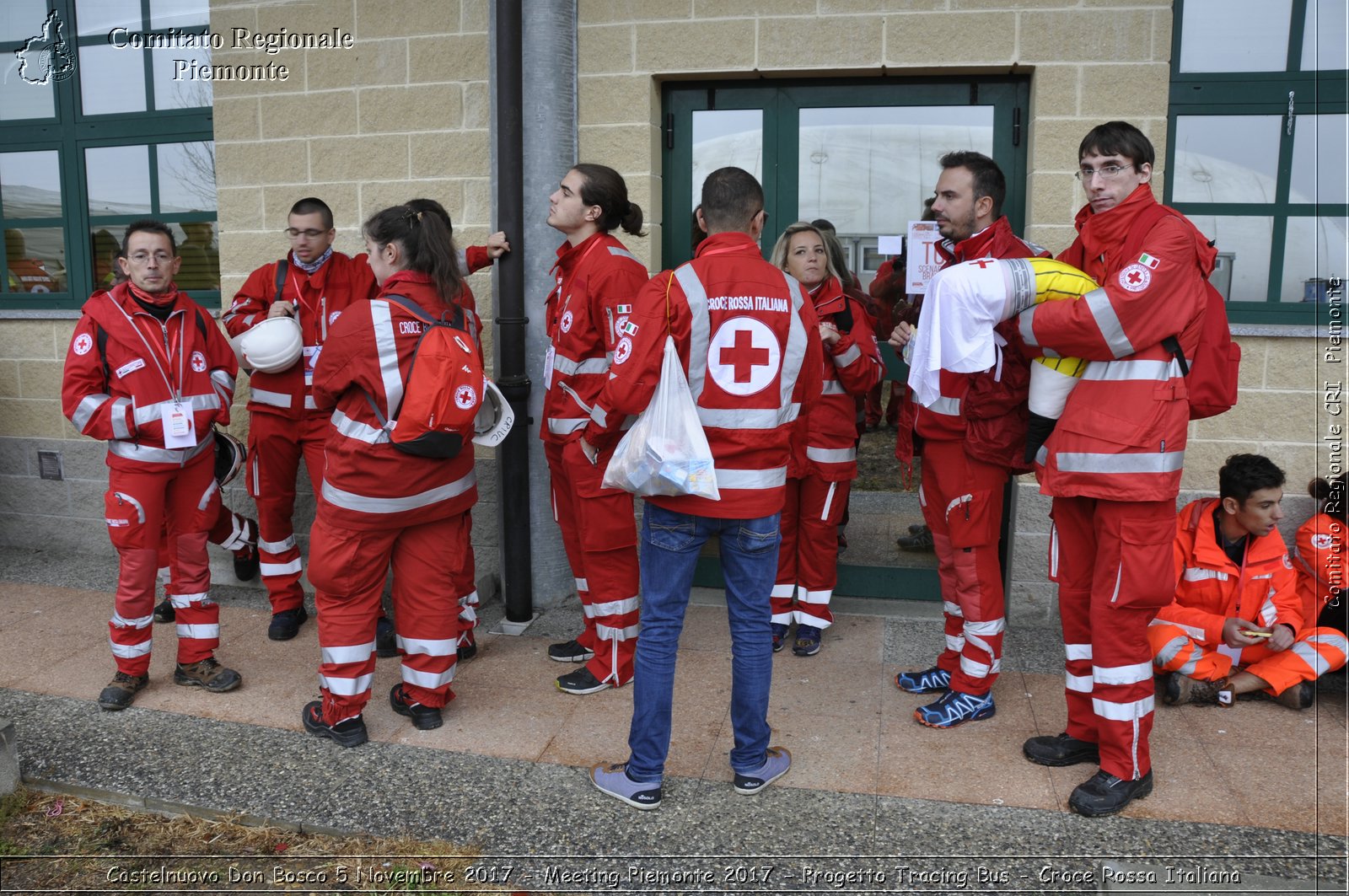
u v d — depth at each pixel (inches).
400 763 126.6
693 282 108.0
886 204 176.4
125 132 210.4
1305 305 164.4
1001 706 140.8
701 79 176.4
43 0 210.8
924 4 164.1
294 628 171.2
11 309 222.5
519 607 175.5
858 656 160.1
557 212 139.8
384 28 184.5
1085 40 160.6
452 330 125.8
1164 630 141.3
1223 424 163.9
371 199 189.0
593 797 118.3
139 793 120.7
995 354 120.7
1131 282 103.0
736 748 119.0
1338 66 158.9
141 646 145.1
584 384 139.9
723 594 189.6
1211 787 118.1
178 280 213.3
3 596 191.5
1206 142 163.6
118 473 140.5
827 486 154.3
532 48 169.9
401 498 124.9
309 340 168.1
